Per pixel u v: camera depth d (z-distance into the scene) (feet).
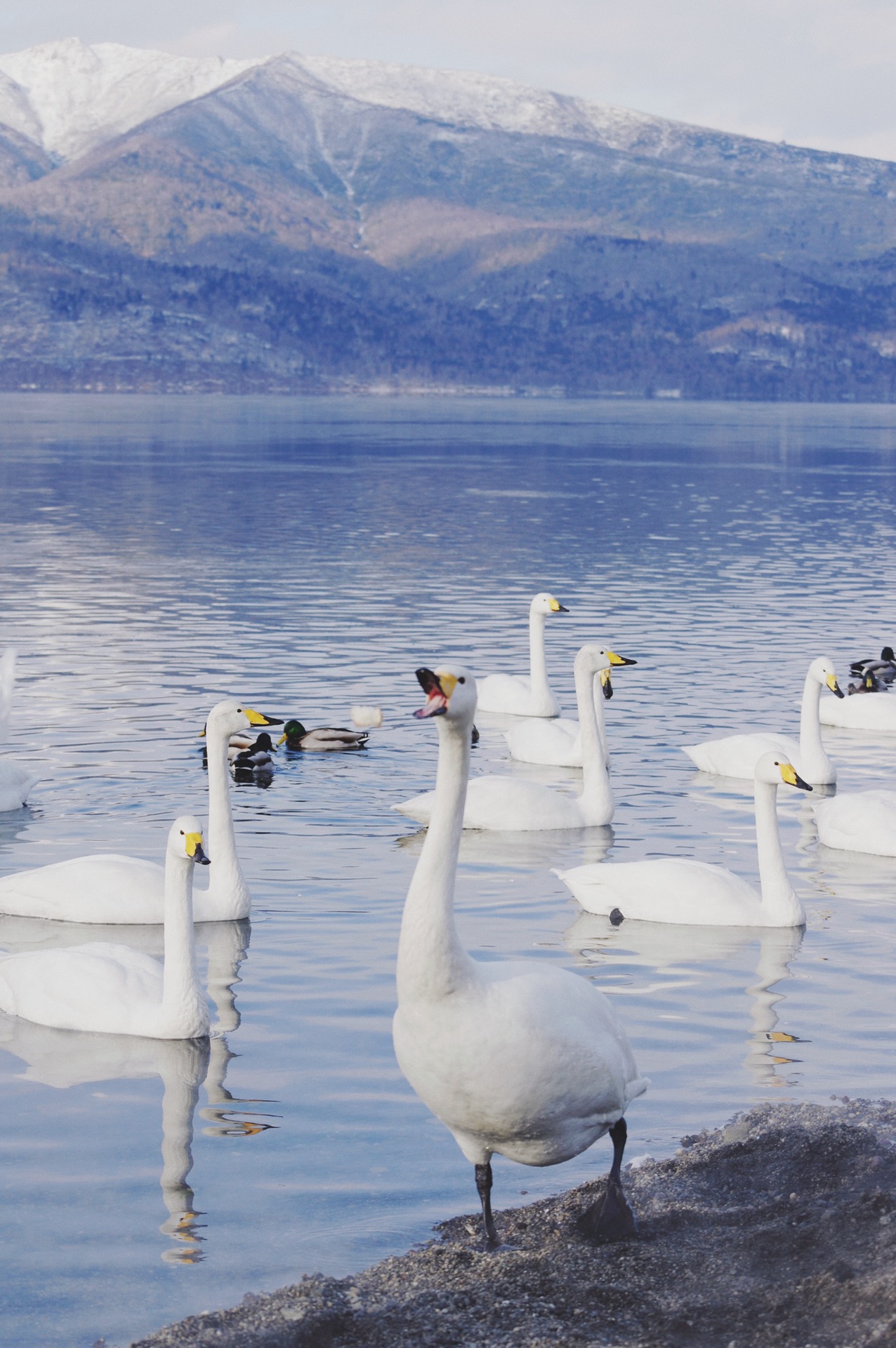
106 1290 27.66
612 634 113.39
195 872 55.83
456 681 25.89
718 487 276.41
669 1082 37.27
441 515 215.51
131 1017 41.09
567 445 456.86
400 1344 24.56
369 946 48.39
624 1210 28.45
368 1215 30.71
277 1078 38.01
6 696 65.26
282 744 78.79
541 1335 24.56
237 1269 28.48
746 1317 24.31
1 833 61.26
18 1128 35.06
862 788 72.23
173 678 93.56
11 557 157.48
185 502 231.71
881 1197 27.45
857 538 186.70
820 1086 36.91
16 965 43.57
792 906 51.21
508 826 63.57
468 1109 26.78
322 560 159.12
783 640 111.04
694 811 67.21
